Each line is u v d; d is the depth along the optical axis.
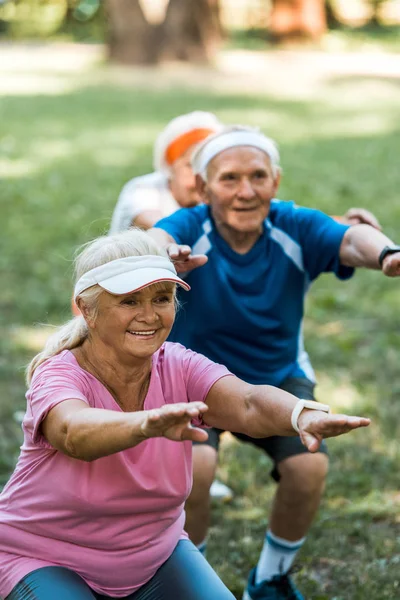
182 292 4.45
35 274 10.60
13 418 6.77
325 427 2.95
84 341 3.38
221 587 3.40
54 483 3.25
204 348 4.51
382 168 17.72
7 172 16.84
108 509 3.25
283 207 4.63
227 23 47.47
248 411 3.27
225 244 4.47
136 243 3.28
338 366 7.97
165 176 5.66
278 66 34.62
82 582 3.30
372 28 46.53
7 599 3.27
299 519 4.39
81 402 3.12
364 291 10.20
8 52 39.56
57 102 25.75
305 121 23.22
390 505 5.62
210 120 5.61
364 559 5.05
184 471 3.35
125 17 33.56
